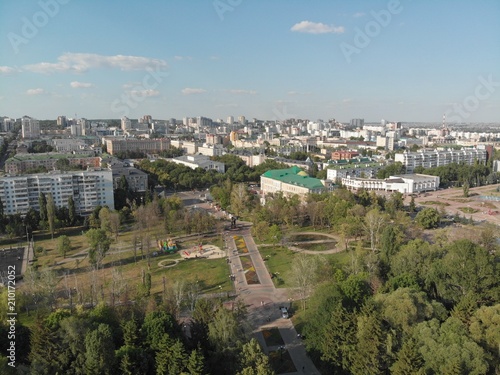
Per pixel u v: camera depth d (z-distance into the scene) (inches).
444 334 4997.5
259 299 7869.1
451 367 4458.7
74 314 5880.9
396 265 7504.9
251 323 6919.3
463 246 6545.3
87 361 4739.2
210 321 5516.7
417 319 5526.6
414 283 6678.2
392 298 5689.0
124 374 4756.4
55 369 4741.6
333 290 6215.6
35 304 7165.4
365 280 6998.0
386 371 4940.9
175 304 6761.8
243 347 4820.4
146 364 4921.3
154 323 5319.9
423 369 4505.4
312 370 5625.0
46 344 4963.1
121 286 7475.4
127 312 6053.2
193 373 4677.7
